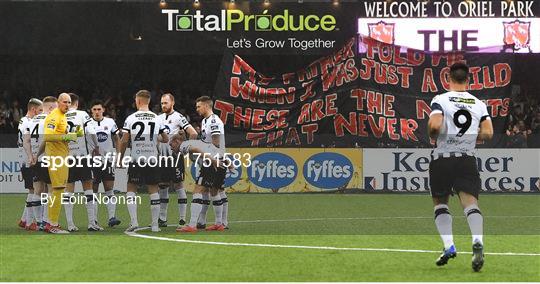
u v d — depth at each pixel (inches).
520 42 1233.4
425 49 1237.1
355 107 1235.2
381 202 1056.2
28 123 701.9
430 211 930.1
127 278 450.6
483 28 1234.6
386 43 1232.8
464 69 485.4
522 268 489.4
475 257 465.1
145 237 649.0
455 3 1236.5
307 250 571.8
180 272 471.2
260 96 1242.6
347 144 1229.1
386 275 461.7
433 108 479.5
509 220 827.4
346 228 737.6
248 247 586.9
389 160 1210.0
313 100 1240.8
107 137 797.2
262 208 967.6
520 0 1234.6
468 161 479.5
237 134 1237.1
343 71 1238.9
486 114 483.5
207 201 722.2
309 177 1208.2
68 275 461.1
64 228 737.6
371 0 1238.9
